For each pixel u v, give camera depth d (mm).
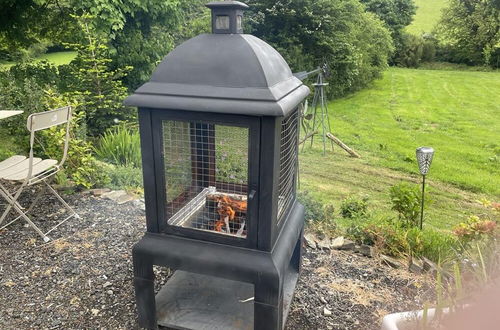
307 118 6656
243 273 1666
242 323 1934
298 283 2371
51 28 7191
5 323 2002
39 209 3279
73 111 3957
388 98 11992
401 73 16016
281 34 11094
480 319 1491
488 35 17016
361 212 4023
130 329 1965
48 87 4488
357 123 9430
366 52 13305
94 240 2801
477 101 11406
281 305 1748
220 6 1636
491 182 5809
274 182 1583
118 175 3947
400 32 17797
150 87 1635
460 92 12594
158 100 1577
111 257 2590
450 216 4648
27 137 4070
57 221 3080
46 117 2619
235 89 1520
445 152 7250
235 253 1689
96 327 1983
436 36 18672
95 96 5840
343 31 11812
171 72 1635
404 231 3064
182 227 1769
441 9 19062
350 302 2215
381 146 7551
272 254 1675
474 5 17594
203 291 2189
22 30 7254
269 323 1699
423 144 7750
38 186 3727
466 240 2699
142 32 7391
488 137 8141
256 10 11336
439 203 5066
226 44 1611
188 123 1780
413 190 3602
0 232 2896
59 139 3631
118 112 6121
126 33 7035
